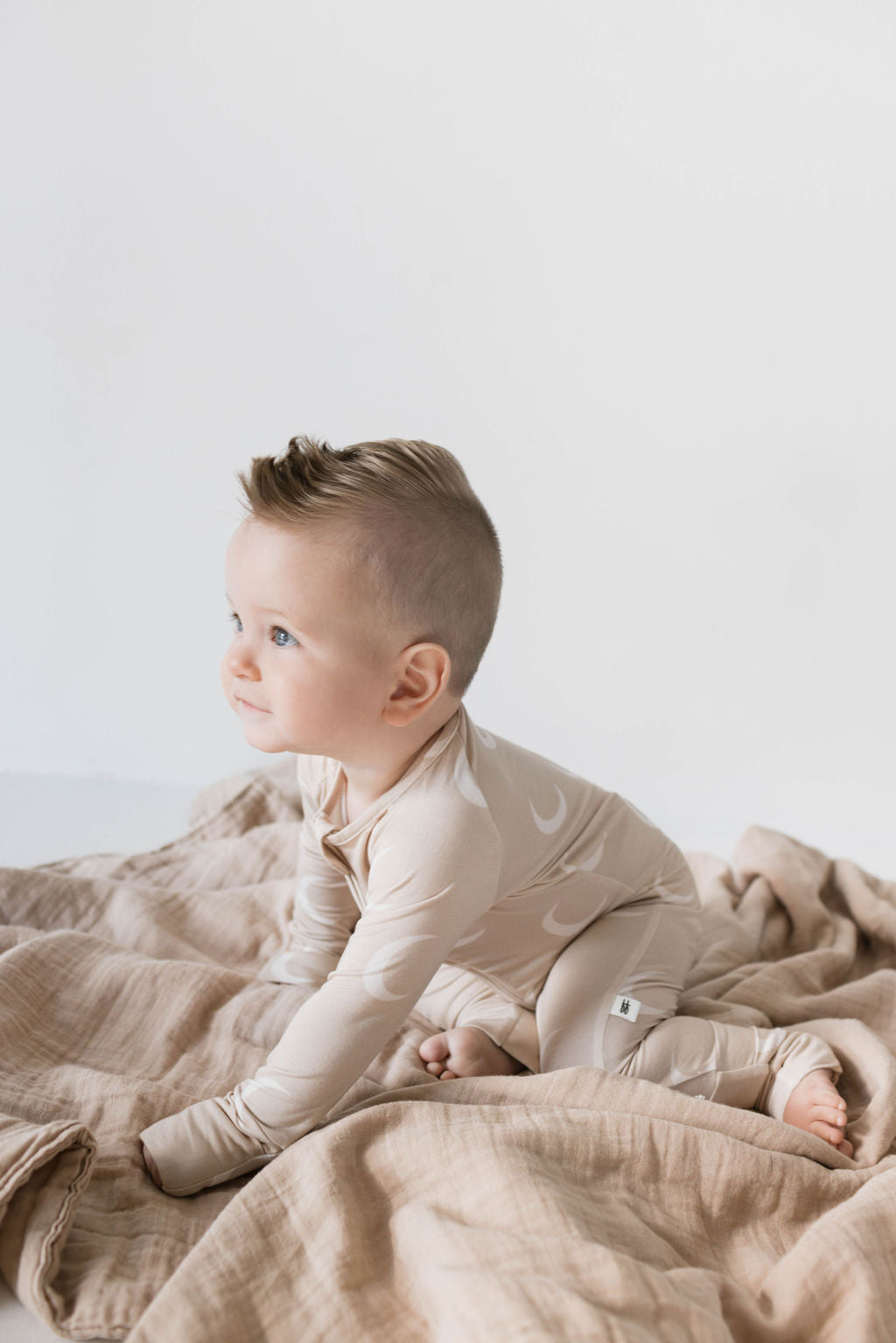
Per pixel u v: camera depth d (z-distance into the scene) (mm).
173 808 2139
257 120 2105
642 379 2209
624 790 2344
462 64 2094
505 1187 857
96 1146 916
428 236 2160
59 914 1408
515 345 2205
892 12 2049
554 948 1193
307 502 910
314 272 2166
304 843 1223
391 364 2215
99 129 2098
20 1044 1104
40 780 2250
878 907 1635
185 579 2240
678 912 1277
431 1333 773
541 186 2139
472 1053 1165
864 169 2111
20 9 2055
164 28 2064
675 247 2154
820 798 2312
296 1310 797
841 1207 891
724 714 2322
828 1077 1137
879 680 2275
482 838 1000
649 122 2113
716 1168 955
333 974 987
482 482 2268
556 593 2301
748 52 2086
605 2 2074
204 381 2188
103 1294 813
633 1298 750
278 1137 964
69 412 2180
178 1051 1146
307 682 939
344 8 2072
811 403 2201
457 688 1024
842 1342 802
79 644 2270
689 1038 1153
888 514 2225
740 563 2270
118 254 2131
